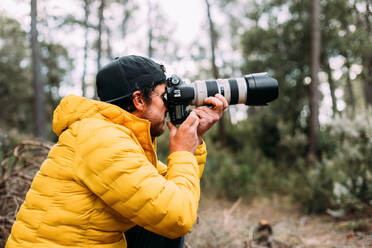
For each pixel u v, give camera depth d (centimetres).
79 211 103
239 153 775
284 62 988
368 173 366
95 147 101
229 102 135
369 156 380
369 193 361
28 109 1697
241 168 567
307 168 658
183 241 144
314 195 428
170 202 100
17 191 228
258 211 464
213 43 1104
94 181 100
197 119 123
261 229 282
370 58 1026
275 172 666
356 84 1683
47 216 103
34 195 107
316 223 370
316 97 786
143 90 118
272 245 273
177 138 121
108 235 108
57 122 114
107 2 1462
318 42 813
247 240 257
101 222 106
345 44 957
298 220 403
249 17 1074
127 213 101
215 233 250
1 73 1620
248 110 1600
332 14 973
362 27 1068
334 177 412
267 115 953
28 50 1694
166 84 126
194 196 109
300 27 973
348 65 998
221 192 532
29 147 231
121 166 100
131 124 113
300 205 474
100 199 105
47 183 106
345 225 332
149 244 141
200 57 2120
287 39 988
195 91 128
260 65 1020
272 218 424
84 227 104
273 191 586
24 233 104
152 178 102
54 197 104
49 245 102
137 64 119
